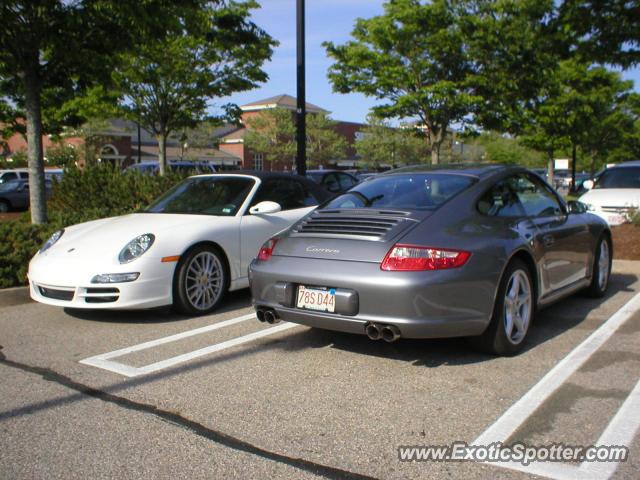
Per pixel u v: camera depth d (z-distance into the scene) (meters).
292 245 4.29
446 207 4.18
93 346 4.70
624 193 10.24
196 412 3.38
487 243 4.00
